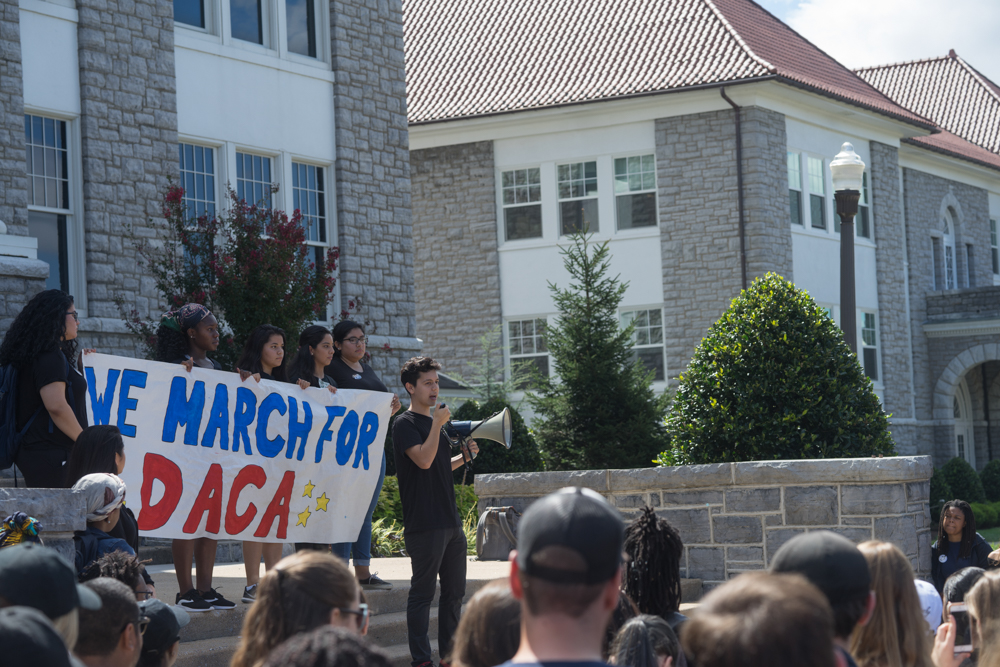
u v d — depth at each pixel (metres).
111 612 4.11
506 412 8.94
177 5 18.70
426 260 32.19
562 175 30.78
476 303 31.53
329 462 9.50
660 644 5.07
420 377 8.51
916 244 37.81
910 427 34.91
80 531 6.42
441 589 8.69
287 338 15.76
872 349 34.03
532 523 3.07
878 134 34.22
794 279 29.53
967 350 37.47
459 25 35.19
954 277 40.34
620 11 32.88
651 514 6.51
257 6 19.98
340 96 20.89
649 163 29.70
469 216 31.69
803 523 11.47
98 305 16.67
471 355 31.50
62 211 16.59
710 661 2.78
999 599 4.81
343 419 9.60
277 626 3.97
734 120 28.58
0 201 15.55
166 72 17.97
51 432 7.26
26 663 2.66
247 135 19.34
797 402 13.20
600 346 24.31
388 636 9.27
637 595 6.36
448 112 31.48
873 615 4.75
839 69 35.44
